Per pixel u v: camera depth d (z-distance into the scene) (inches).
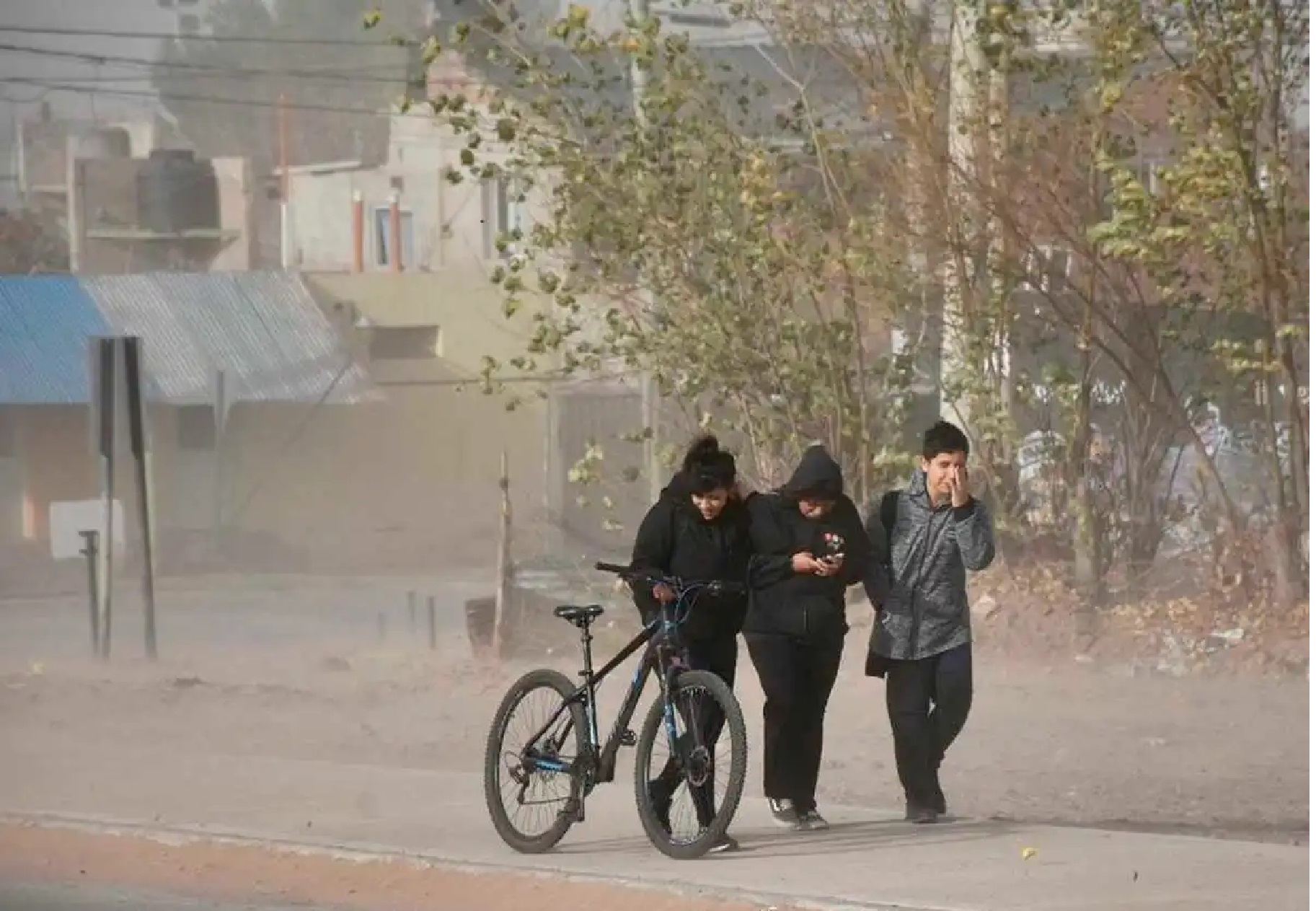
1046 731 2016.5
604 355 2746.1
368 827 1517.0
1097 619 2498.8
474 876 1350.9
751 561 1418.6
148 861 1446.9
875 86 2623.0
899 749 1467.8
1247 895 1229.7
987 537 1432.1
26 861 1464.1
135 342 2763.3
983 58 2583.7
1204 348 2628.0
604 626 2982.3
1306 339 2485.2
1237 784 1739.7
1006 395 2689.5
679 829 1389.0
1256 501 2613.2
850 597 2755.9
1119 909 1191.6
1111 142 2539.4
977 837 1428.4
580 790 1391.5
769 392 2716.5
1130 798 1688.0
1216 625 2443.4
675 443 2888.8
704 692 1368.1
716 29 3014.3
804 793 1453.0
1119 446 2662.4
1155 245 2345.0
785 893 1238.3
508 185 2723.9
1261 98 2438.5
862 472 2711.6
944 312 2655.0
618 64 2765.7
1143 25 2409.0
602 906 1259.2
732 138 2637.8
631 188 2605.8
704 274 2672.2
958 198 2588.6
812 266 2632.9
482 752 1985.7
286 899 1330.0
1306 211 2466.8
